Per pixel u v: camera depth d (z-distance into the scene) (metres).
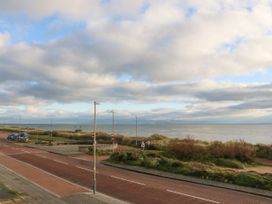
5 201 23.42
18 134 87.50
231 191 27.16
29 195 25.23
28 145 73.81
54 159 49.94
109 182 31.42
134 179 33.12
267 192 26.45
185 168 36.62
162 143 64.12
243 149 50.12
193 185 29.86
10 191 26.25
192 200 23.94
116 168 41.25
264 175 31.88
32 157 52.25
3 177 33.16
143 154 47.31
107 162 45.88
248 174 31.59
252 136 151.50
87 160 49.22
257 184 28.77
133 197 25.30
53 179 32.97
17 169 39.50
